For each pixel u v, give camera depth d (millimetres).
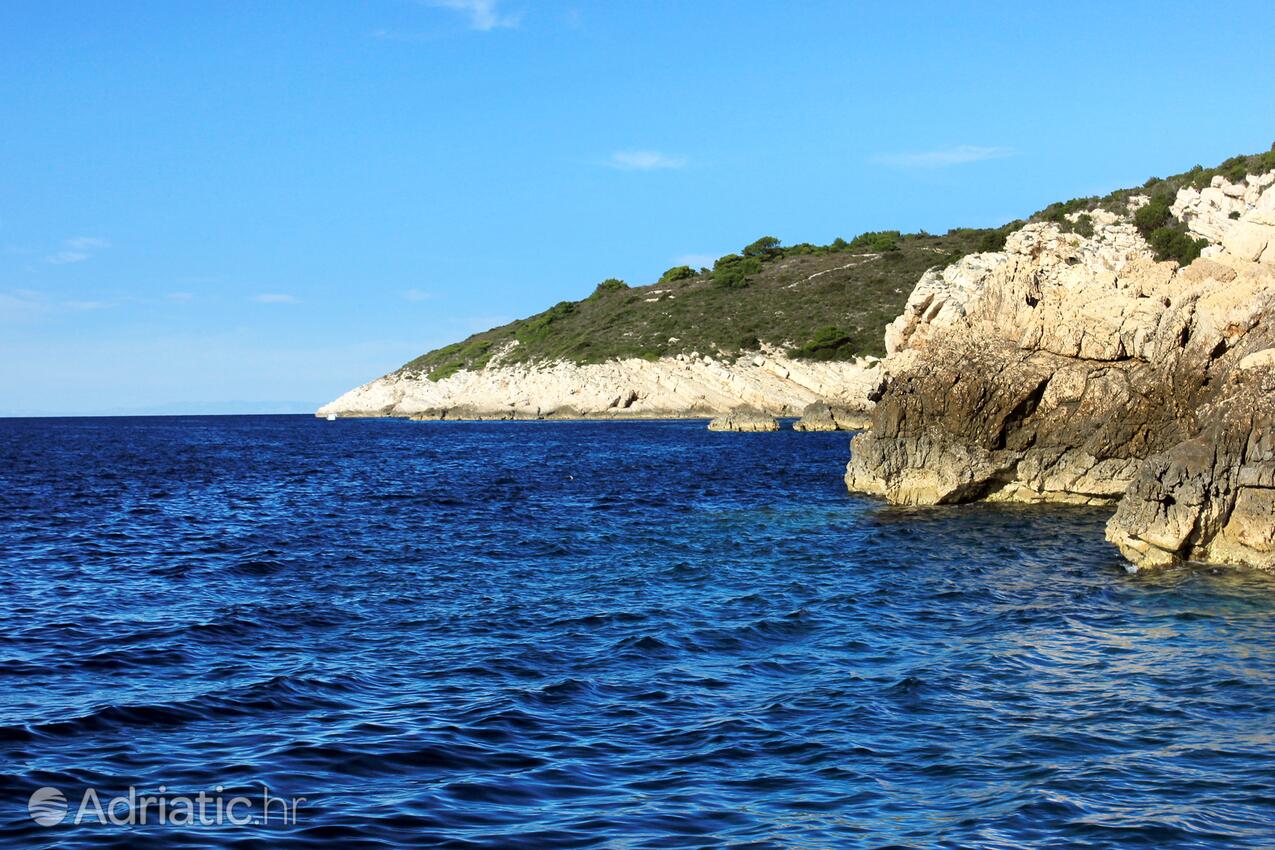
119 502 43000
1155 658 17188
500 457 72438
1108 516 34812
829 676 16391
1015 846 10312
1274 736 13406
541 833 10539
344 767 12328
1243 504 23922
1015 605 21516
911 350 46219
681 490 46656
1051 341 38094
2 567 25984
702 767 12484
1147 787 11805
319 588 23656
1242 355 29688
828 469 57281
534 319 194125
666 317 159625
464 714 14359
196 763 12383
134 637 18578
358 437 113500
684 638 18859
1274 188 34094
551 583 24266
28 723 13547
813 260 175625
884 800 11492
